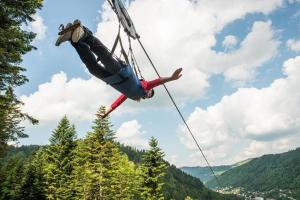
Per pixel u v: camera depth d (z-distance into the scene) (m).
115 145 47.78
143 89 6.64
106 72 5.98
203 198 197.62
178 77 6.81
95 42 5.64
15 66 18.03
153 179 48.44
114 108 6.99
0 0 17.72
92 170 45.88
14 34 17.70
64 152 54.81
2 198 52.09
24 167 56.56
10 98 18.86
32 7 18.34
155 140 50.34
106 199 47.12
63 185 53.09
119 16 5.81
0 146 21.53
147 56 6.42
